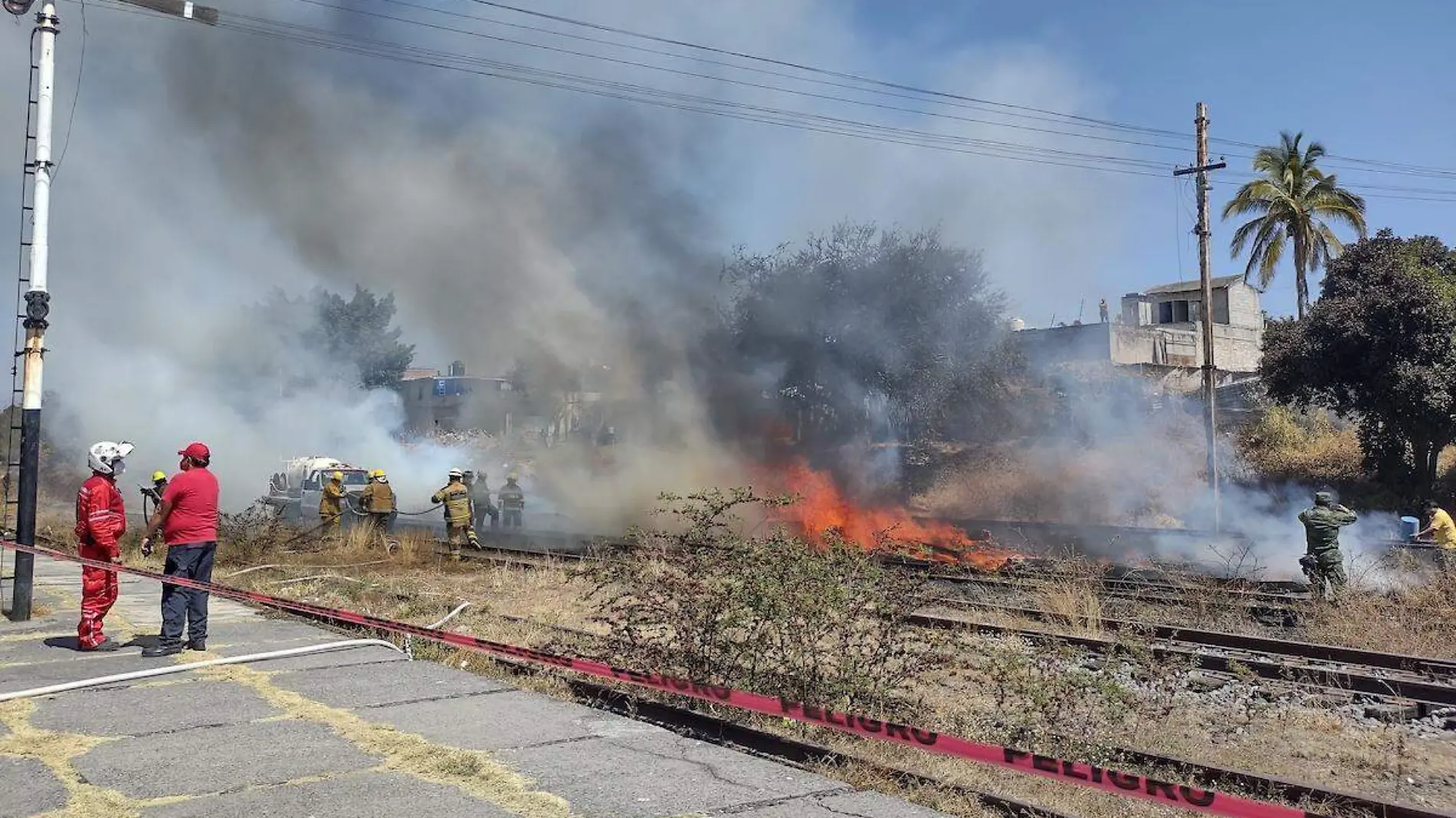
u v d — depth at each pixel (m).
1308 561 12.50
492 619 10.39
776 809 4.70
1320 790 5.56
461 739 5.73
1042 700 6.48
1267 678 8.74
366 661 7.93
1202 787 5.78
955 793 5.14
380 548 17.30
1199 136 23.44
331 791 4.84
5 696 6.54
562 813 4.58
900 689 7.10
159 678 7.29
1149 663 7.82
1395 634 10.22
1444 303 21.59
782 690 6.68
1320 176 36.09
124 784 4.92
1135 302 43.75
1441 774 6.49
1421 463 22.48
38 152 10.20
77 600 11.59
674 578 7.27
